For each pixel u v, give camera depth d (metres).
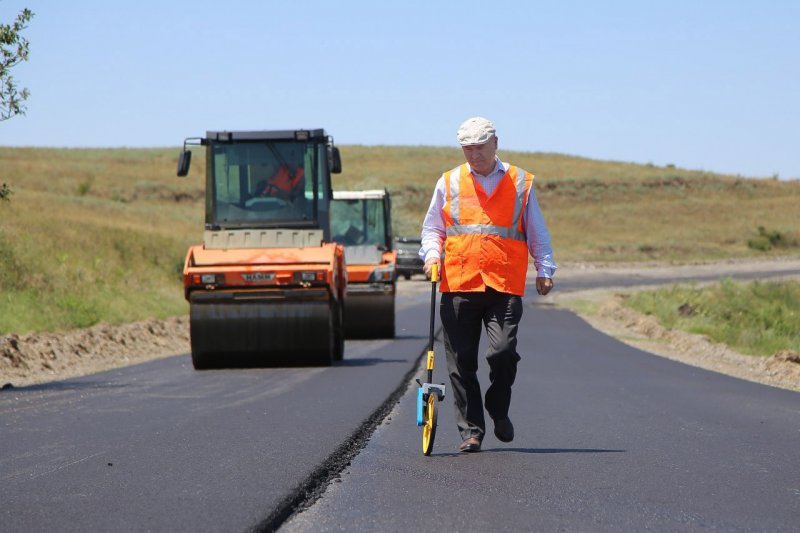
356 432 13.63
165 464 11.30
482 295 11.73
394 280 34.28
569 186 193.50
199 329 24.09
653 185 197.00
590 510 9.17
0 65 21.33
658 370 24.31
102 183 160.75
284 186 26.73
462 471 10.97
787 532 8.51
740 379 22.95
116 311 38.50
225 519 8.73
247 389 19.41
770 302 55.53
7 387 20.27
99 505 9.30
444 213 11.80
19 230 49.06
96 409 16.28
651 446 12.77
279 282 24.25
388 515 8.97
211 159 26.73
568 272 101.19
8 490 9.97
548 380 21.17
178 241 64.31
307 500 9.65
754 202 190.00
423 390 11.85
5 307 32.66
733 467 11.39
